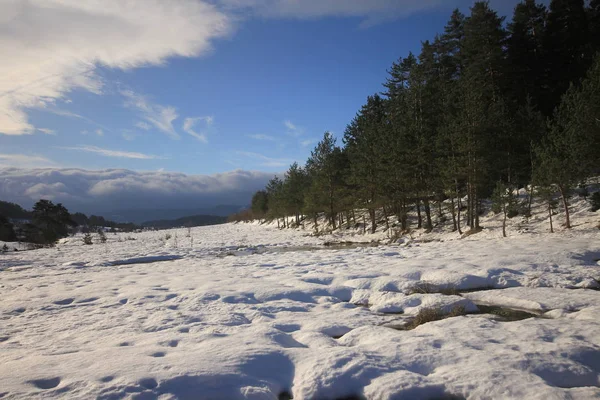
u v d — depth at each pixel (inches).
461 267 474.9
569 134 812.0
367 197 1418.6
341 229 1674.5
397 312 325.4
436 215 1337.4
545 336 222.4
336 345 227.0
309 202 1769.2
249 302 371.9
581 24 1402.6
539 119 1079.0
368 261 617.9
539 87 1346.0
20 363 192.5
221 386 165.8
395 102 1362.0
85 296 414.9
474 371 173.3
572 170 802.2
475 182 1007.0
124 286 474.3
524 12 1485.0
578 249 556.7
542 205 1030.4
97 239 1969.7
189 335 245.1
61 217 2785.4
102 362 189.8
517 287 380.8
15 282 555.8
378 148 1304.1
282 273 539.2
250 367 186.4
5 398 149.9
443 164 1107.3
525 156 1096.8
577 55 1401.3
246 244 1332.4
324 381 173.9
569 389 154.5
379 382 170.1
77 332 274.7
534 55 1407.5
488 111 1058.7
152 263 807.7
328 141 1704.0
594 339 214.8
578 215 895.7
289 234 1898.4
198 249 1133.1
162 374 171.8
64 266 780.0
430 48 1595.7
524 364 179.8
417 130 1184.2
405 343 216.1
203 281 483.5
